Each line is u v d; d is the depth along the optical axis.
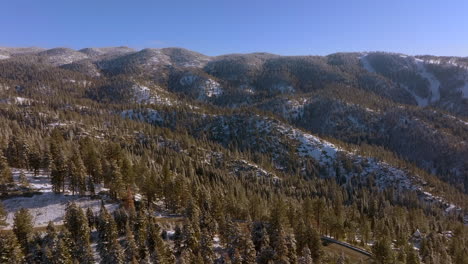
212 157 164.38
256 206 87.06
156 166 119.25
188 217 69.75
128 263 52.75
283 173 169.12
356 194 146.62
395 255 68.88
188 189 86.81
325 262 65.38
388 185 164.50
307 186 150.25
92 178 91.88
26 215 59.25
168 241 65.75
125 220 66.31
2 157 82.25
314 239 66.88
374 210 119.06
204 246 58.31
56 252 51.25
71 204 63.50
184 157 148.00
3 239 51.31
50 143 96.00
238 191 108.12
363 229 87.75
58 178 81.94
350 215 103.12
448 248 85.75
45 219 71.50
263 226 69.00
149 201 84.38
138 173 89.88
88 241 58.69
